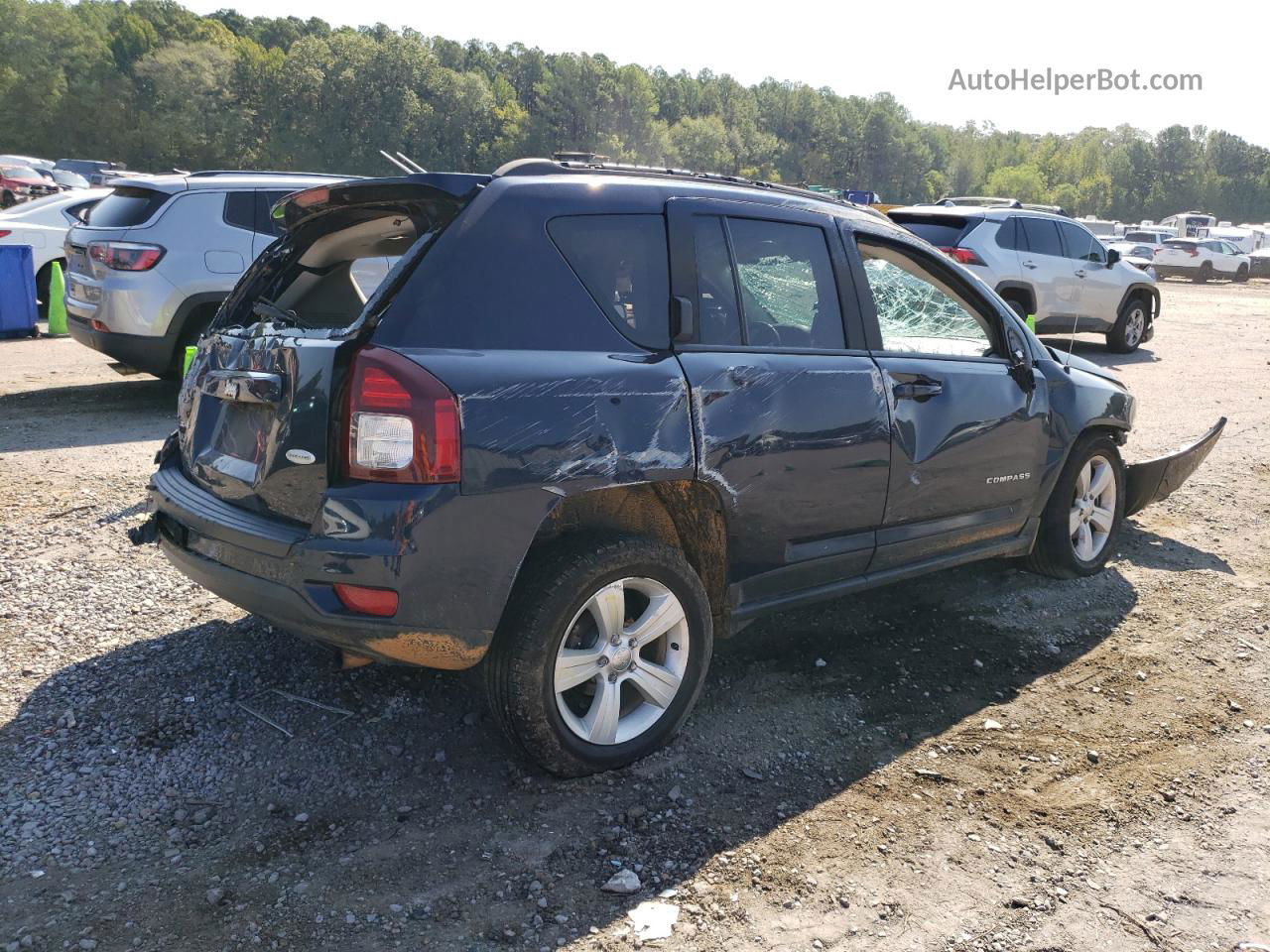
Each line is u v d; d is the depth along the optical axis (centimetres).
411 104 13000
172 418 791
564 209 307
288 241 360
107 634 397
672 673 324
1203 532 582
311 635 285
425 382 265
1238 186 19462
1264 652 423
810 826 292
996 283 1187
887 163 18350
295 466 279
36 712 336
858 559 378
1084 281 1281
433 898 254
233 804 292
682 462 309
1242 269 3541
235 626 409
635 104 14738
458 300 281
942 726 355
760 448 330
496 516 275
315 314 381
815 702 369
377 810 291
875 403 368
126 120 12425
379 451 266
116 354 775
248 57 12950
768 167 16812
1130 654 419
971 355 430
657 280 321
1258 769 332
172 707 343
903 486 383
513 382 278
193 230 778
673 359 315
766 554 347
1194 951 246
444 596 272
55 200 1280
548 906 253
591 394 292
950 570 511
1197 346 1496
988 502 427
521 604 287
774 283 354
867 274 389
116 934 237
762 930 247
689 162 15575
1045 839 290
